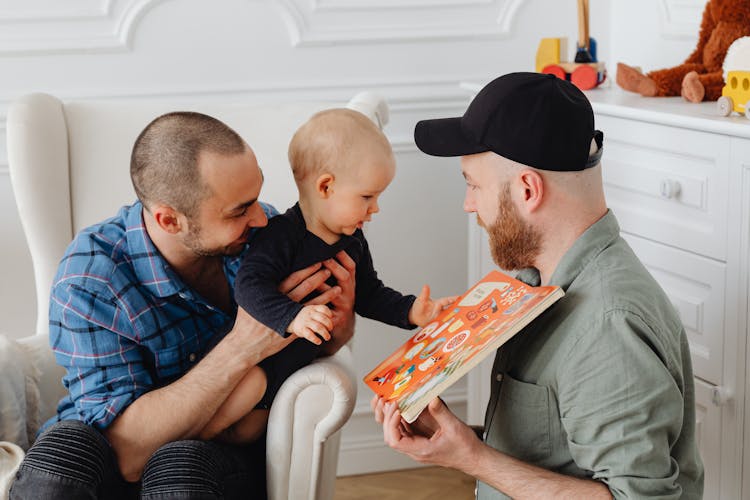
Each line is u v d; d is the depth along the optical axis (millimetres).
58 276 1558
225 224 1461
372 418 2750
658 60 2473
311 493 1590
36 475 1383
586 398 1221
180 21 2471
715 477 1796
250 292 1446
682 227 1807
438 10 2613
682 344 1350
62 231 1966
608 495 1215
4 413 1663
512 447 1360
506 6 2639
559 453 1321
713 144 1694
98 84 2465
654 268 1906
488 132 1291
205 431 1566
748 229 1640
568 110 1265
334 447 1699
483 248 2492
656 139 1836
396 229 2705
